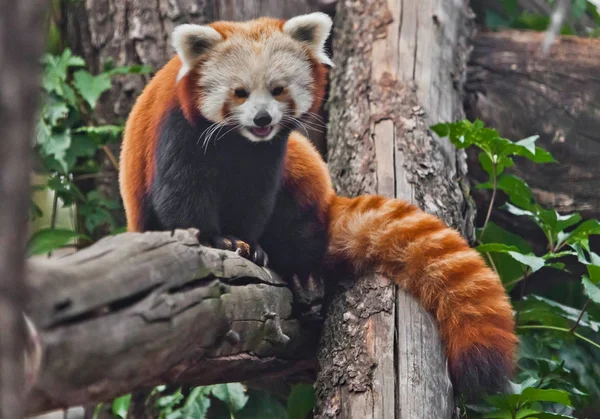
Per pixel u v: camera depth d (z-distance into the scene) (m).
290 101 8.89
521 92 11.61
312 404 9.55
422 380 6.88
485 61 11.85
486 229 10.22
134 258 5.02
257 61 8.70
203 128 8.56
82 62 11.35
